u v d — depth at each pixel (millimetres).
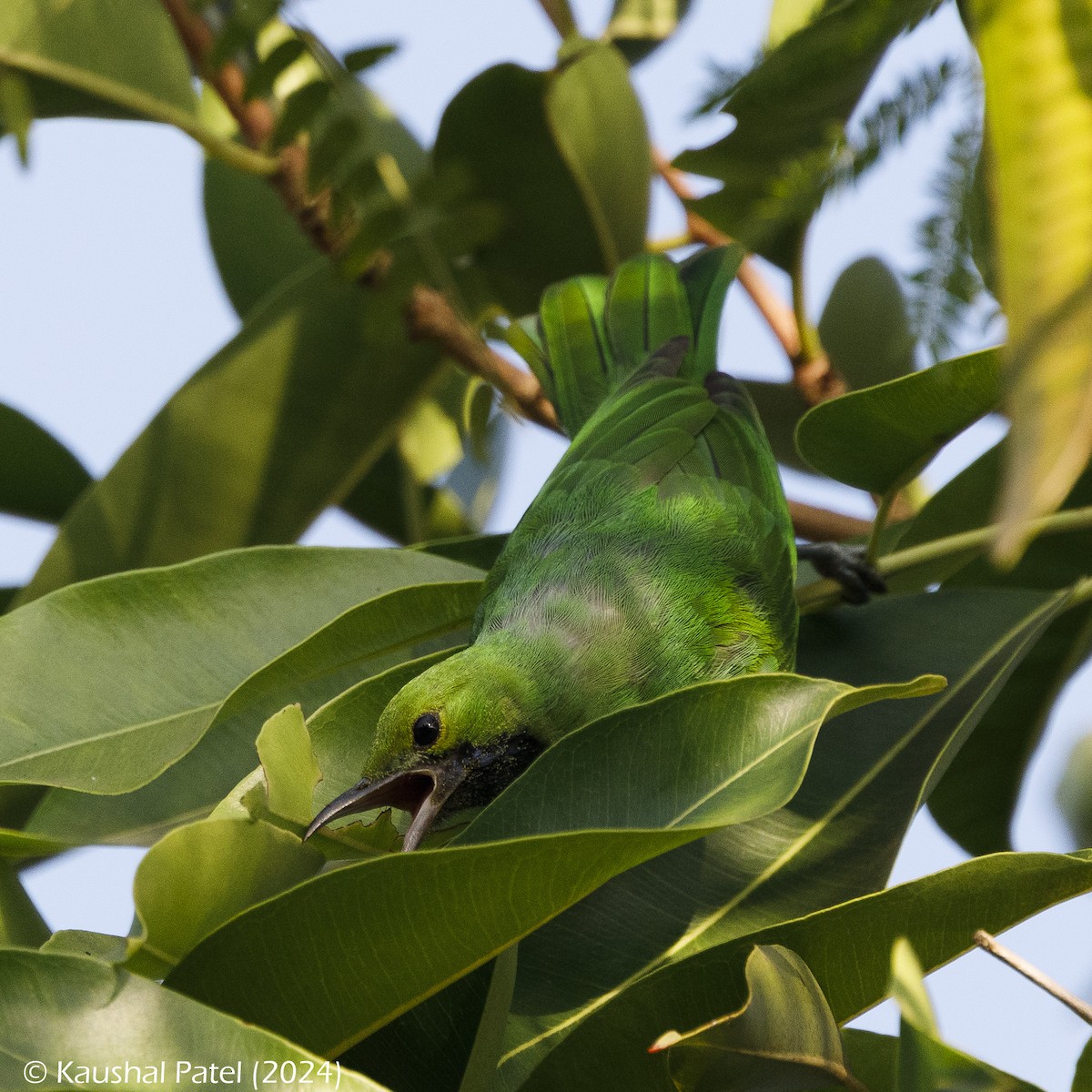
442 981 4051
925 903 4246
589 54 7328
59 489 8539
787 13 4102
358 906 3916
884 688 4379
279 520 7906
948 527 7027
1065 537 7082
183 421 7820
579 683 7355
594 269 8125
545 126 7410
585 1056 4258
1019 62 1738
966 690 6180
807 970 4062
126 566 7742
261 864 4188
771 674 4457
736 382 8844
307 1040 4066
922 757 5785
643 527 7949
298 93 6664
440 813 7055
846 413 5988
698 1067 3963
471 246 7340
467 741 6980
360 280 7547
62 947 4184
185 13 7289
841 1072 3971
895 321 8406
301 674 6090
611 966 5008
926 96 2504
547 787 4594
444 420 9625
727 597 7750
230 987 3980
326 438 7914
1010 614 6512
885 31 2961
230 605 6250
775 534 8000
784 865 5324
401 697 6949
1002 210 1712
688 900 5199
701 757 4469
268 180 7375
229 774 6254
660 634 7594
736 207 3938
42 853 5160
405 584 6539
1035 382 1628
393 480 9281
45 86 7000
